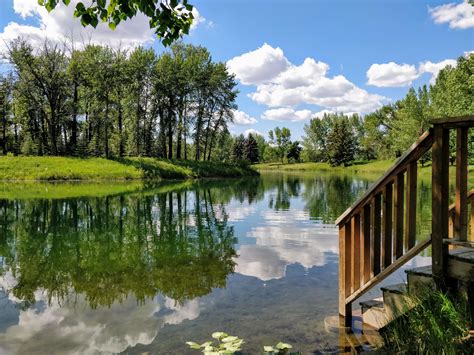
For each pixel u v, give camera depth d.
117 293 5.15
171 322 4.12
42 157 33.81
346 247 3.98
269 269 6.28
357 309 4.38
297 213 13.59
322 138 86.19
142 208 14.62
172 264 6.68
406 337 3.26
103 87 36.41
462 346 2.81
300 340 3.58
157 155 43.94
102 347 3.55
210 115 44.06
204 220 11.92
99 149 39.66
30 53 34.44
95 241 8.73
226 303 4.68
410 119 47.41
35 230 10.09
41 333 3.91
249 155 86.19
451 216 4.20
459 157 2.93
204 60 42.72
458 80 26.02
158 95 40.47
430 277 3.22
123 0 3.60
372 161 73.94
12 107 42.75
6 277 5.97
